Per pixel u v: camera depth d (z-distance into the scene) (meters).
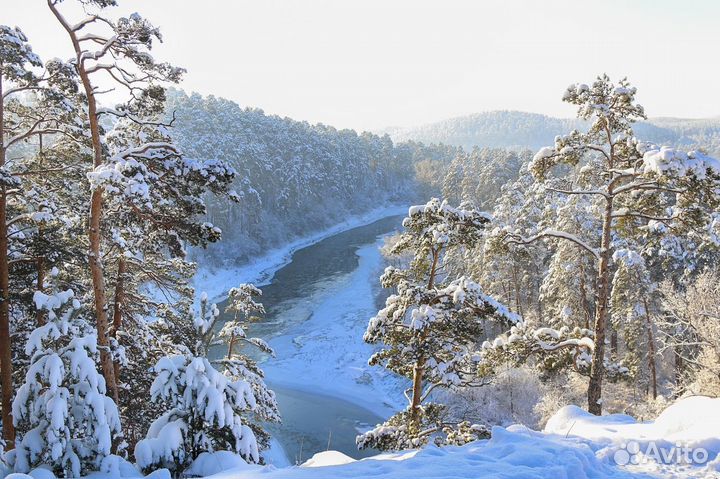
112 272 17.09
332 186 124.69
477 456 7.03
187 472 8.20
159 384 8.49
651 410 25.75
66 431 7.81
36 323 14.97
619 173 13.90
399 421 15.13
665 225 13.95
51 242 14.03
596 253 14.40
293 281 75.62
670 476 6.21
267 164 101.19
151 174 11.64
